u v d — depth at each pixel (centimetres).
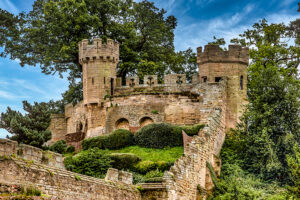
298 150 4009
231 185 4166
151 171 4425
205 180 4312
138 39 6881
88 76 6038
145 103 5744
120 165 4553
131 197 3173
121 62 6800
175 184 3653
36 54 6669
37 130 4656
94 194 2723
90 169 4284
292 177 4056
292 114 4678
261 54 6325
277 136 4650
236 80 5638
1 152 2197
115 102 5878
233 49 5709
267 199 3934
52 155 2519
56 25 6362
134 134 5266
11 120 4494
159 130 5097
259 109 4866
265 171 4506
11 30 6512
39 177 2342
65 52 6300
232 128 5369
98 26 6456
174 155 4800
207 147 4503
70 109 6425
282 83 4853
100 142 5244
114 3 6750
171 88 5816
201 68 5759
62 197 2458
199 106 5516
